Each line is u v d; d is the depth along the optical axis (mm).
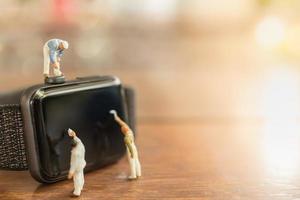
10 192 174
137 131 280
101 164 195
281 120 311
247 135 265
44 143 174
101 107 194
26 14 601
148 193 172
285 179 186
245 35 715
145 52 692
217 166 203
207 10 711
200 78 599
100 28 647
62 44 185
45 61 184
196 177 188
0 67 583
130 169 191
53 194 171
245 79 576
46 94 175
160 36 702
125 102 213
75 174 169
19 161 182
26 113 172
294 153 224
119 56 666
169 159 214
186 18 711
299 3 631
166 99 436
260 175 191
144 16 689
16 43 595
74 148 169
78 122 184
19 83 495
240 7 705
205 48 721
